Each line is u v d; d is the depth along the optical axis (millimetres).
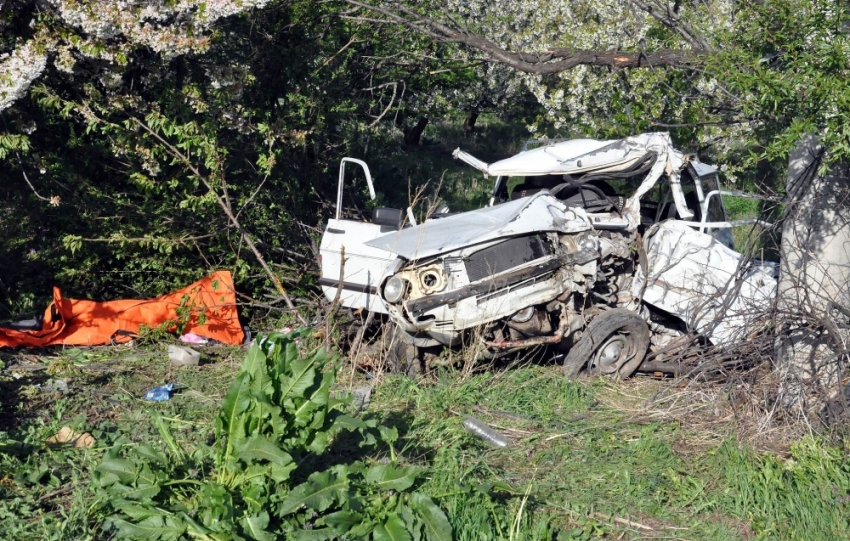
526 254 6254
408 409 5949
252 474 4164
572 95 12461
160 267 8000
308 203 9336
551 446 5508
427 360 6559
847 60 5309
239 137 8469
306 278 8250
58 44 6867
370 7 7973
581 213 6676
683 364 6746
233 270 7926
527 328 6363
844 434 5574
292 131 8297
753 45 6055
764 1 6141
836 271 6031
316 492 4094
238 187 8414
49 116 7805
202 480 4473
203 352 7195
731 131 8133
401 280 6043
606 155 7219
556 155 7535
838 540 4570
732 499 4957
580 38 11875
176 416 5676
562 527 4574
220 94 7777
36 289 8180
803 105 5492
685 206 7527
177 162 7754
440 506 4461
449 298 6016
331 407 4406
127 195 8281
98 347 7102
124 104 7398
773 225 6395
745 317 6492
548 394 6316
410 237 6398
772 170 9789
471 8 15477
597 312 6820
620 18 11461
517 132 23891
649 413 6109
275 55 8836
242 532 3990
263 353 4309
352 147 10062
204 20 6910
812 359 5898
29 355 6777
